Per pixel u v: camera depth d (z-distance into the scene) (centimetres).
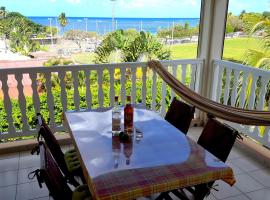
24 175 256
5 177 253
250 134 308
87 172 137
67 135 330
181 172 138
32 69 286
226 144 170
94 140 173
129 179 131
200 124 389
